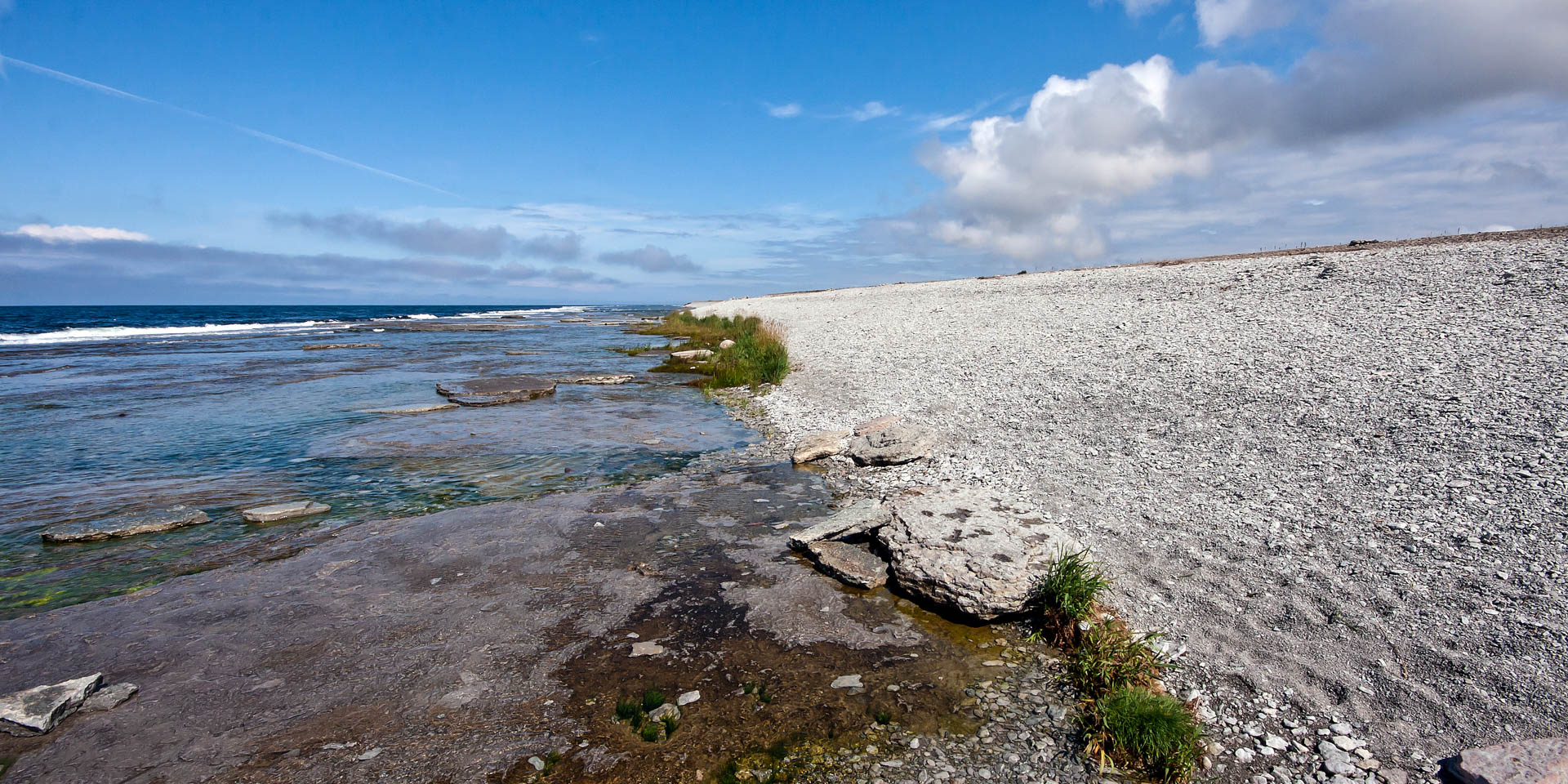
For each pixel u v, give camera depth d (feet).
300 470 33.06
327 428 42.45
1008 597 18.11
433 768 12.79
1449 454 24.13
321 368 76.38
